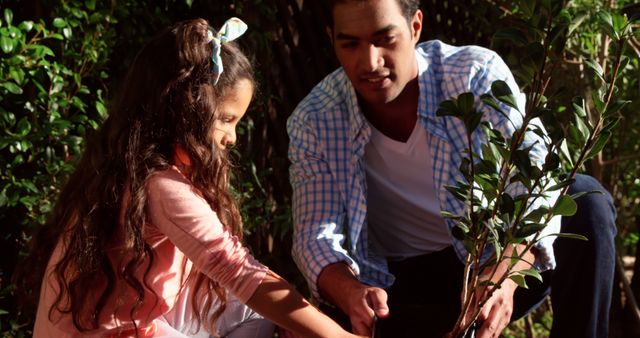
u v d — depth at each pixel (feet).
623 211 14.47
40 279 7.32
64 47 10.37
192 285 7.59
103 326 6.73
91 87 10.95
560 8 5.89
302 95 12.07
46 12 10.45
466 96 6.28
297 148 8.55
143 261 6.61
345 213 8.42
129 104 6.88
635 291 12.06
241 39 11.36
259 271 6.71
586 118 6.19
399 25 7.63
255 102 11.54
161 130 6.77
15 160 9.73
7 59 9.61
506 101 6.23
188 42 6.84
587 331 8.46
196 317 7.72
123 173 6.73
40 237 7.24
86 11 10.55
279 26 11.82
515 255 6.51
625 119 13.67
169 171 6.70
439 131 8.14
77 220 6.81
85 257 6.64
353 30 7.57
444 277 8.71
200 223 6.57
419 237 8.68
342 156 8.45
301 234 8.28
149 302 6.84
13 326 9.93
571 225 8.39
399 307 7.69
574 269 8.43
